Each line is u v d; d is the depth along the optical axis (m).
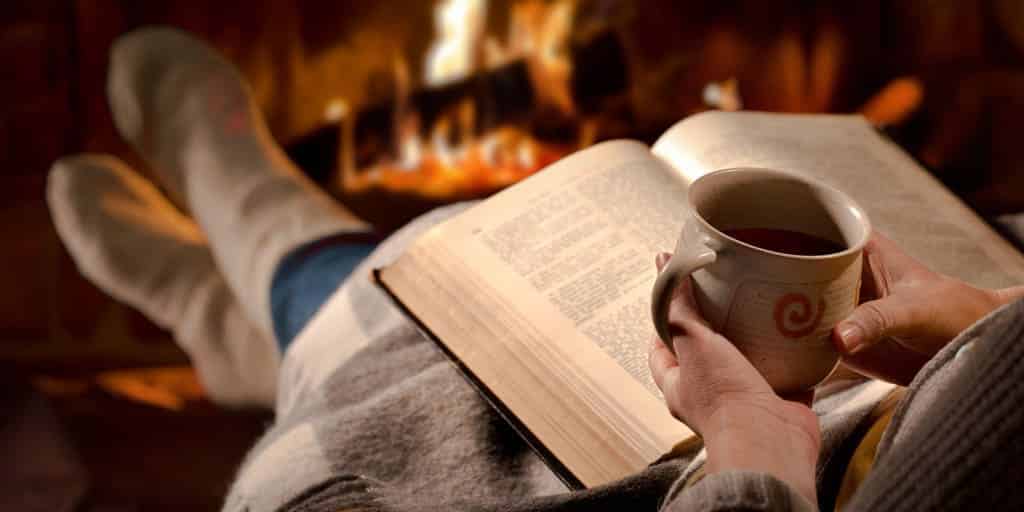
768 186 1.05
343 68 3.38
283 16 3.32
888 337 1.08
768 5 3.38
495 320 1.24
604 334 1.22
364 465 1.29
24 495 2.61
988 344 0.87
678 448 1.16
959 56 3.36
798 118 1.53
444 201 3.21
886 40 3.39
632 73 3.42
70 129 3.23
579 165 1.36
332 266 2.10
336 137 3.36
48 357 3.23
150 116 3.08
